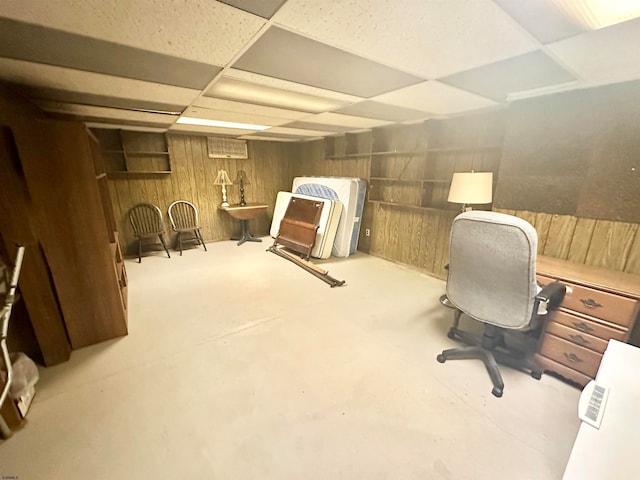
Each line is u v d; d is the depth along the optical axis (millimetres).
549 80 1795
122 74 1678
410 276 3566
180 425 1467
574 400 1623
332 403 1609
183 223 4797
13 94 1866
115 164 4098
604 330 1581
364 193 4320
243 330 2332
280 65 1555
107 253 2055
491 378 1745
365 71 1650
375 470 1257
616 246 1859
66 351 1930
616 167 1813
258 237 5516
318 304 2789
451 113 2830
